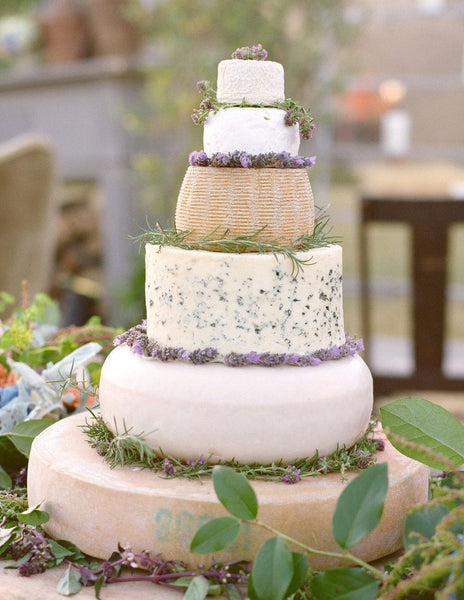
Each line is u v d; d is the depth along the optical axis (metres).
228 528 0.81
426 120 5.03
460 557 0.70
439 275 3.22
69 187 5.25
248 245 0.94
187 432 0.91
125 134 4.58
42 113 4.71
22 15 5.99
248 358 0.92
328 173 5.24
